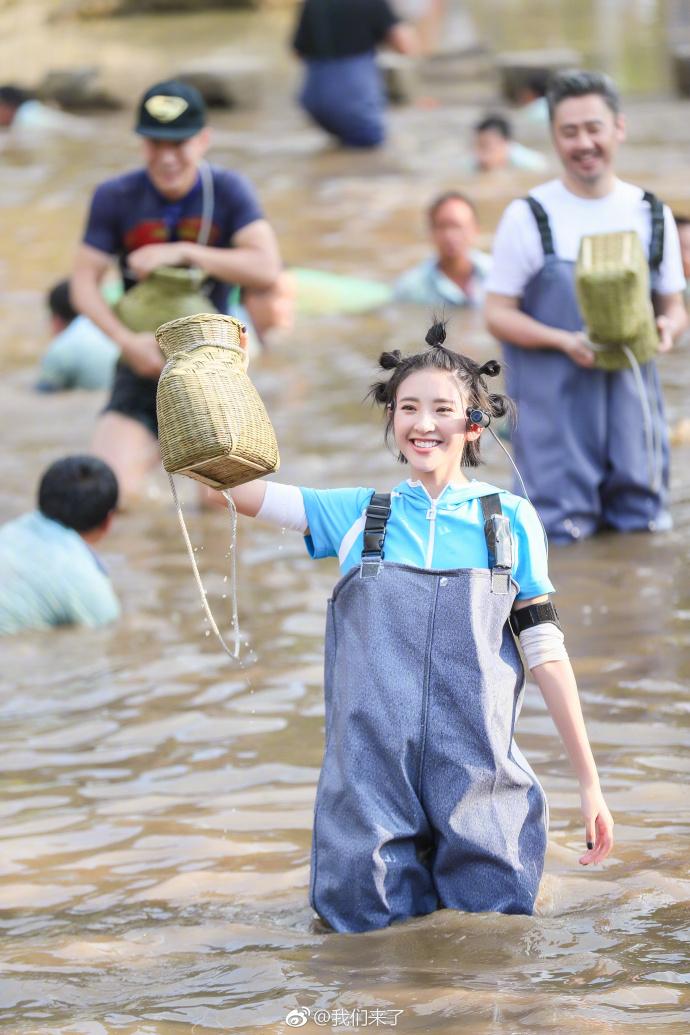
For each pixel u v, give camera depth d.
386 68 59.41
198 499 20.50
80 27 85.88
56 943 9.27
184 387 8.95
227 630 15.55
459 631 9.09
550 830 10.68
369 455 21.58
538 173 45.03
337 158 48.84
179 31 84.00
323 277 31.45
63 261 36.34
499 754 9.12
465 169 46.19
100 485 16.42
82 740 12.97
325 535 9.59
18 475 21.50
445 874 9.32
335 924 9.20
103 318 18.55
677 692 13.22
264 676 14.23
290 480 20.44
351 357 27.03
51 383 26.56
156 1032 7.99
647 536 17.77
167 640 15.36
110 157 50.59
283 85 65.38
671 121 51.91
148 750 12.69
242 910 9.70
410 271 33.59
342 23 48.91
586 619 15.10
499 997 8.12
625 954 8.64
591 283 16.09
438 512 9.44
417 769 9.13
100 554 18.27
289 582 17.03
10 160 50.75
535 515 9.55
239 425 8.91
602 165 16.75
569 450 17.42
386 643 9.15
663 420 17.83
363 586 9.25
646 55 67.19
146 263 18.20
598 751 12.12
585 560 16.95
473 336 27.61
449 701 9.10
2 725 13.36
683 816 10.84
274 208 41.72
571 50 69.94
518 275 17.08
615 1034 7.61
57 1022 8.16
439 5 92.88
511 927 9.04
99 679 14.37
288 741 12.73
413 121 55.62
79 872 10.43
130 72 69.25
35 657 15.04
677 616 15.09
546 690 9.31
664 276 16.98
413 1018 7.95
